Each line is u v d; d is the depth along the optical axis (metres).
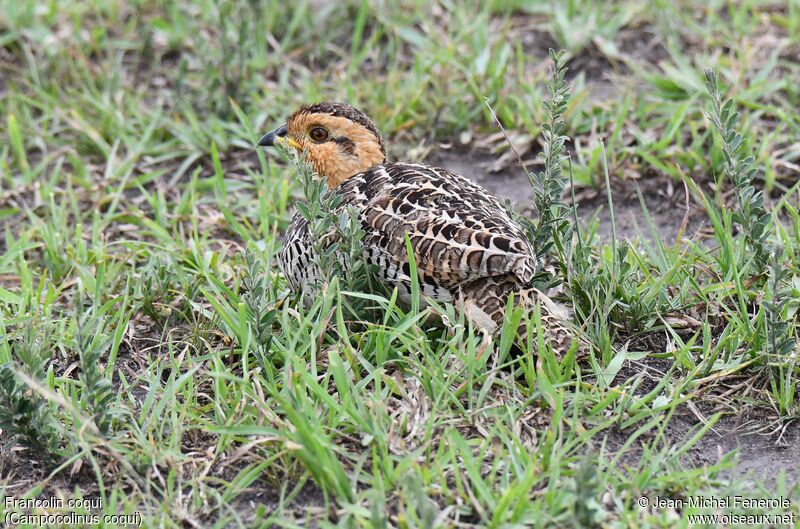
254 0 16.17
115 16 17.30
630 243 11.48
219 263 11.88
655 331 10.52
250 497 8.82
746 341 10.10
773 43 15.72
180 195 13.97
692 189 13.15
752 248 10.95
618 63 15.92
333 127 11.96
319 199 10.07
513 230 9.80
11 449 9.41
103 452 8.99
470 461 8.45
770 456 9.18
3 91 16.19
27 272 11.53
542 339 9.46
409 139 14.58
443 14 16.95
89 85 15.77
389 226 9.97
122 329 10.30
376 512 7.74
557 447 8.77
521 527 8.09
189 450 9.30
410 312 9.96
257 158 14.62
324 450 8.50
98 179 14.27
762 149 13.27
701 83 14.75
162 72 16.36
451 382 9.47
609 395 9.30
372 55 16.33
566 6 17.02
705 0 16.81
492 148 14.48
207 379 10.08
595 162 13.55
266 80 16.06
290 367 9.42
